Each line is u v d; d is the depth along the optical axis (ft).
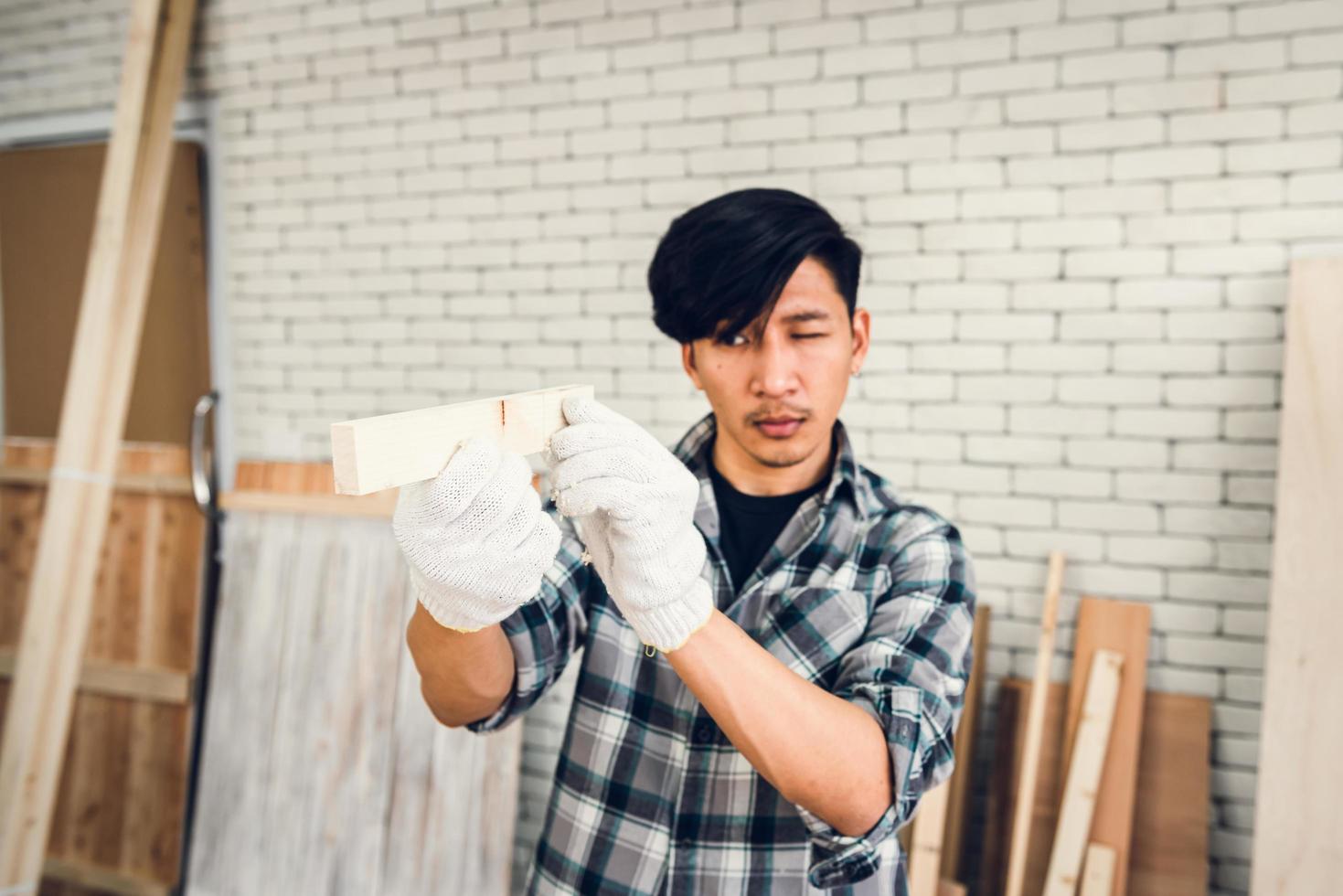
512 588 2.53
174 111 9.30
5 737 8.19
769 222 3.30
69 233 9.99
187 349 9.85
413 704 8.59
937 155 7.51
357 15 9.19
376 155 9.26
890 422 7.80
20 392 10.25
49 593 8.40
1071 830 6.89
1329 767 6.23
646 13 8.21
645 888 3.48
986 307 7.48
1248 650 7.00
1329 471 6.41
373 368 9.43
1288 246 6.74
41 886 9.73
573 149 8.57
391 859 8.49
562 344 8.76
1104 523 7.30
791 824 3.42
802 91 7.82
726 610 3.69
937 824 6.85
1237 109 6.78
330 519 9.08
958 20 7.36
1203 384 7.00
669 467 2.65
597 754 3.66
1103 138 7.09
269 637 9.12
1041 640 7.08
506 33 8.70
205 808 9.13
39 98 10.34
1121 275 7.13
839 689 3.29
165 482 9.59
